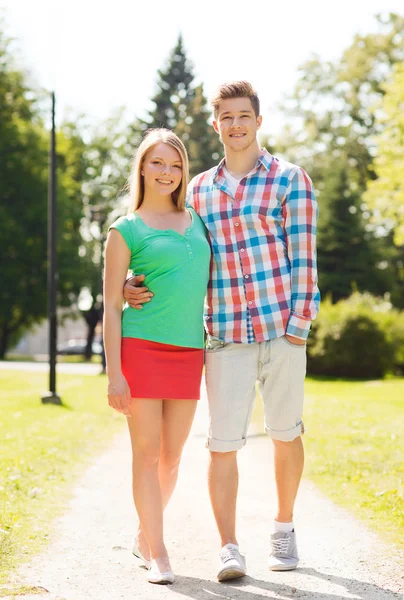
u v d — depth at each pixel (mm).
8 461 6781
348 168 40062
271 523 4773
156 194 3824
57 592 3381
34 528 4527
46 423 10367
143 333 3688
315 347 25047
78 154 45000
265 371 3848
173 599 3305
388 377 25688
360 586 3498
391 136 25516
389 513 4938
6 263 37375
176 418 3758
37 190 37750
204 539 4410
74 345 52938
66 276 38719
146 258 3709
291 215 3793
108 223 44000
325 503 5328
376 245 39688
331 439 8578
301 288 3766
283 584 3539
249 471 6758
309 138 40906
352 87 38812
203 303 3814
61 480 6176
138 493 3658
